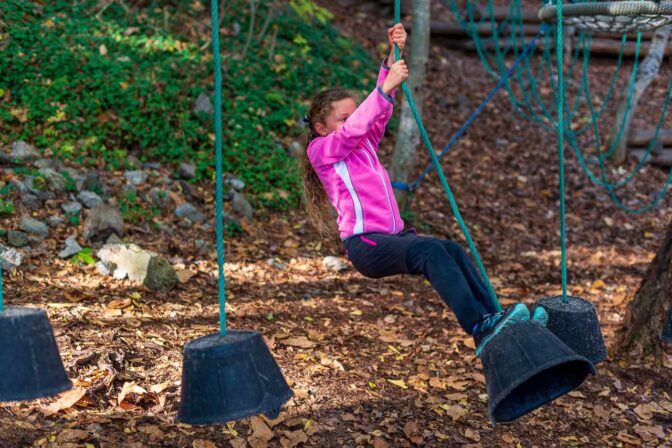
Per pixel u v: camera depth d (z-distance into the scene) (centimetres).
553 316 346
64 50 728
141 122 702
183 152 707
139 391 405
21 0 779
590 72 1155
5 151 627
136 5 877
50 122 666
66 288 502
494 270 688
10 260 506
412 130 737
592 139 977
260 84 841
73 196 608
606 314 601
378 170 333
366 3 1225
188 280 558
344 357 489
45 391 270
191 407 279
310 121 354
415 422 426
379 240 313
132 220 610
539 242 762
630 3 401
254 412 278
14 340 269
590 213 834
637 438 446
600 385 498
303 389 442
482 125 972
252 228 661
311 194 373
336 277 618
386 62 340
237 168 722
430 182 835
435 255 296
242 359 282
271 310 539
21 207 571
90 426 373
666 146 979
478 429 433
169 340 466
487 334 282
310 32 1020
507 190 852
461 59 1150
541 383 287
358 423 420
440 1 1254
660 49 930
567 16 434
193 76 784
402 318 562
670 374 509
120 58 755
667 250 531
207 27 890
